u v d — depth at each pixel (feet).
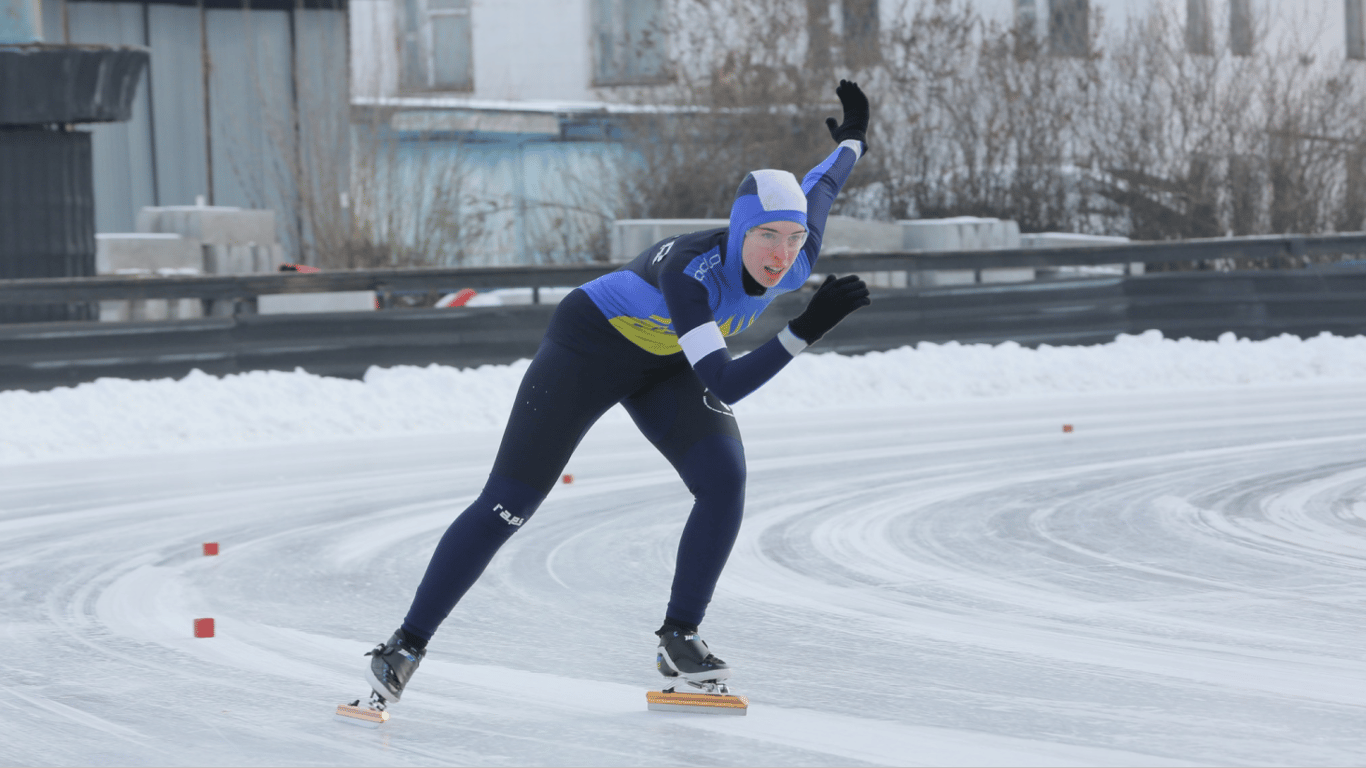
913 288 127.65
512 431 35.53
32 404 97.60
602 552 59.16
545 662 42.06
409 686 39.29
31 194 123.34
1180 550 57.93
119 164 169.07
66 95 123.13
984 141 190.90
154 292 107.34
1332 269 140.46
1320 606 47.96
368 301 135.03
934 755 32.37
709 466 35.94
